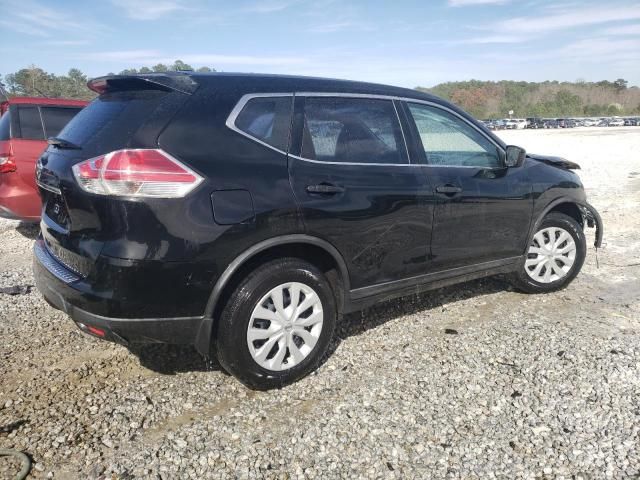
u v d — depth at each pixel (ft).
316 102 10.91
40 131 21.61
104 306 8.80
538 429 9.09
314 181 10.31
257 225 9.50
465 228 12.95
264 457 8.45
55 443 8.74
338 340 12.71
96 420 9.41
